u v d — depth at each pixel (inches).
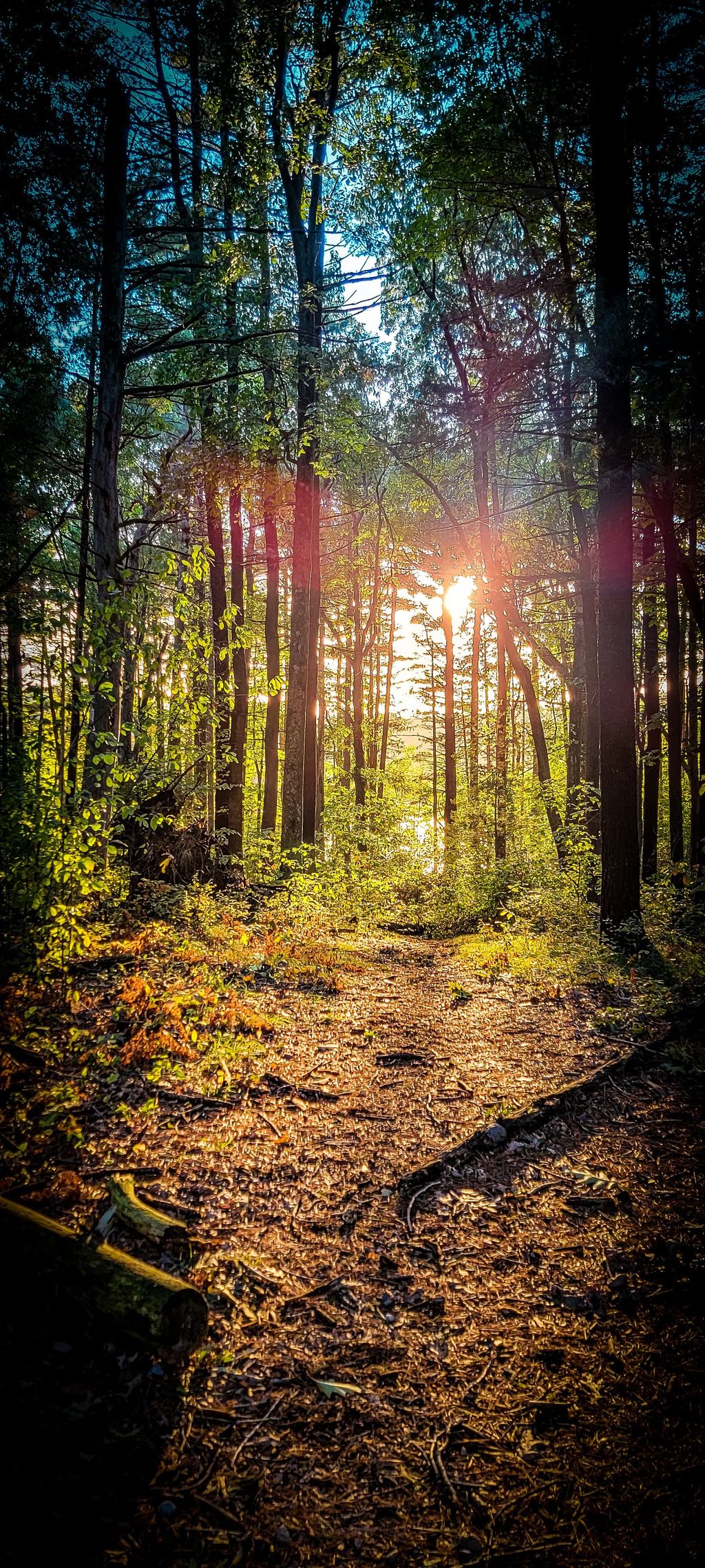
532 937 387.2
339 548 915.4
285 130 471.8
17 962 216.5
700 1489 89.4
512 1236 139.4
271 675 653.9
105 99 362.6
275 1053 211.6
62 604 339.6
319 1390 103.9
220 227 428.5
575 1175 158.9
